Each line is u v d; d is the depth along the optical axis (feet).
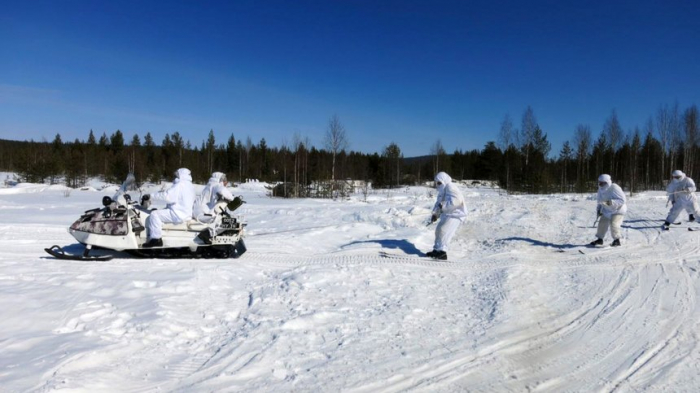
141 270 23.94
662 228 39.19
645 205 53.88
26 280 21.44
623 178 136.77
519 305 20.84
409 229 37.91
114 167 127.75
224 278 23.26
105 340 15.15
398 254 30.09
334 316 18.70
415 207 47.21
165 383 13.03
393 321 18.43
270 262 27.27
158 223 26.55
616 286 23.95
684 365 15.31
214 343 15.92
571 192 112.37
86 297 19.12
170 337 15.99
